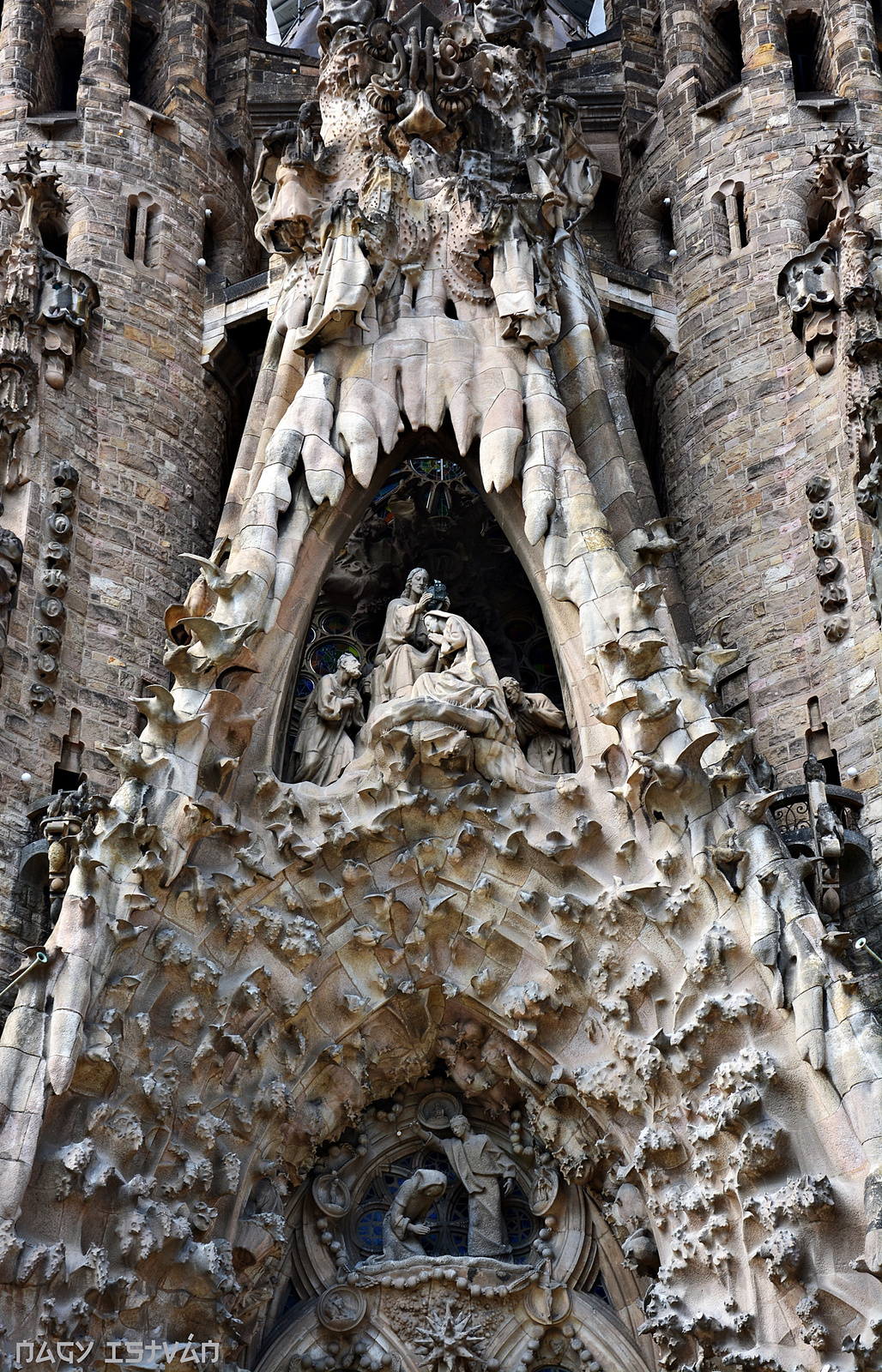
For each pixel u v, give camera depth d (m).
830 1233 18.50
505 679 22.48
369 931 21.00
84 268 27.69
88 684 24.64
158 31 31.70
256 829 20.78
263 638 21.67
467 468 23.59
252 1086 20.17
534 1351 20.72
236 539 22.38
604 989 20.47
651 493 25.14
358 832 21.11
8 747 23.34
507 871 21.16
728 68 31.58
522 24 26.91
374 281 24.16
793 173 28.89
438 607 23.09
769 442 26.89
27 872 22.58
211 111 30.78
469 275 24.48
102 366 27.08
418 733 21.16
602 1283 21.03
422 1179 21.28
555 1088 20.78
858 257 26.39
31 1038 18.48
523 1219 21.58
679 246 29.41
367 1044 21.25
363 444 22.92
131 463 26.66
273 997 20.47
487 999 21.16
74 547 25.34
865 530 24.97
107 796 23.94
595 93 31.95
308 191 24.83
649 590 21.44
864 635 24.42
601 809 21.08
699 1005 19.72
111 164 28.84
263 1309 20.28
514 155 25.62
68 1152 18.17
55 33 30.95
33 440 25.42
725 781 20.30
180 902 19.97
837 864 22.34
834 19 30.38
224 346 28.44
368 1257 21.11
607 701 21.11
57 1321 17.59
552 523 22.56
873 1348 17.86
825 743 24.41
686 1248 19.27
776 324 27.66
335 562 24.81
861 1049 18.86
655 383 28.98
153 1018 19.55
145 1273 18.53
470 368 23.73
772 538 26.20
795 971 19.38
